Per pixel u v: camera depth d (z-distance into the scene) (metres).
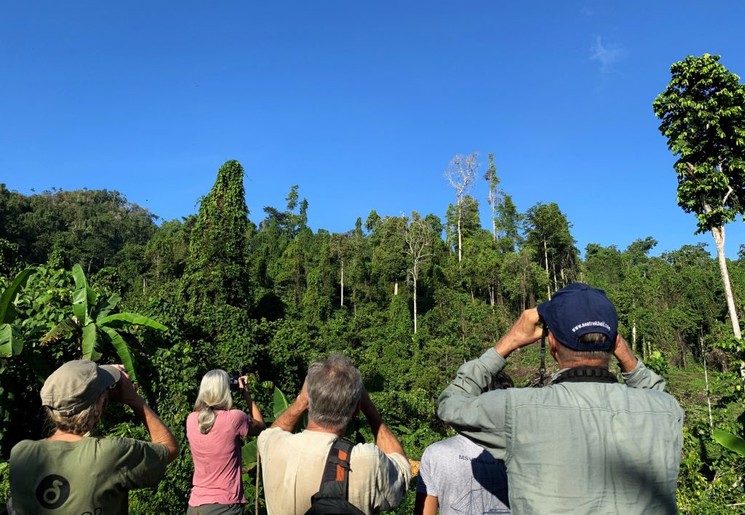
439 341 30.83
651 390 1.64
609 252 64.81
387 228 53.25
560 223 55.59
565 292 1.71
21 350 5.51
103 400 2.10
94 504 1.92
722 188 13.88
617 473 1.46
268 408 13.99
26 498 1.89
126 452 2.02
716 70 13.73
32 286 8.42
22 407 6.04
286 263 55.38
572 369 1.64
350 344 38.16
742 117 13.81
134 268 58.59
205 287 20.50
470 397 1.72
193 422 3.49
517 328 1.82
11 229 74.50
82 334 6.77
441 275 51.59
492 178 67.88
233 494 3.41
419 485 2.57
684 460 8.60
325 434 1.95
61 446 1.97
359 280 51.06
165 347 10.98
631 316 37.88
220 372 3.58
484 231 61.69
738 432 8.79
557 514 1.44
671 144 14.85
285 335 19.03
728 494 8.01
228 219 21.44
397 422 19.58
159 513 5.93
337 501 1.78
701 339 34.03
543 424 1.52
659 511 1.47
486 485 2.41
